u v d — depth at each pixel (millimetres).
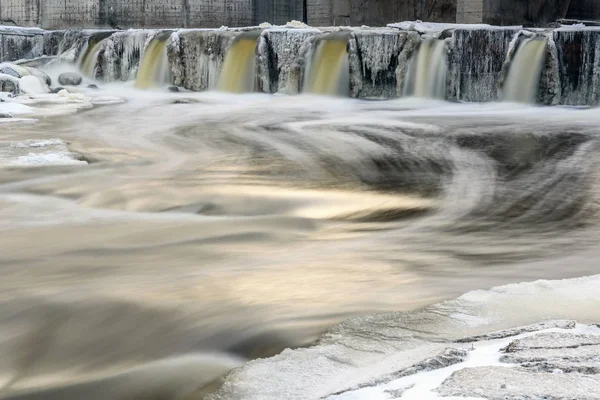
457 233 11094
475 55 28234
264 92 32250
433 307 7207
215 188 14289
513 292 7574
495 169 16422
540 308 7090
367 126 22797
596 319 6770
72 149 18969
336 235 10930
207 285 8305
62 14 45531
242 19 46875
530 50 27125
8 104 28047
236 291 8062
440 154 18234
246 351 6574
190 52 34562
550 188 14461
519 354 5230
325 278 8609
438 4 43438
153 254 9805
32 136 21375
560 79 26688
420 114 25625
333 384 5488
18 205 12945
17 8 47469
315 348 6305
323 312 7328
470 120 23766
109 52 37344
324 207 12859
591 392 4383
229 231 11094
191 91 34625
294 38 31922
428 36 29156
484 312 7070
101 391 5852
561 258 9680
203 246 10242
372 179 15352
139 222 11734
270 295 7926
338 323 6992
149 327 7121
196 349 6602
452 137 20562
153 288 8211
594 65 26062
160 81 35469
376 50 29891
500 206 13000
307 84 31375
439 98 28719
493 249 10125
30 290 8195
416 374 5145
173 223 11633
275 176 15562
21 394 5859
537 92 26875
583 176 15602
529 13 39062
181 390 5824
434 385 4824
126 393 5812
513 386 4531
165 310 7492
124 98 32719
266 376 5773
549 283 7828
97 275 8812
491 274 8820
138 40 36812
